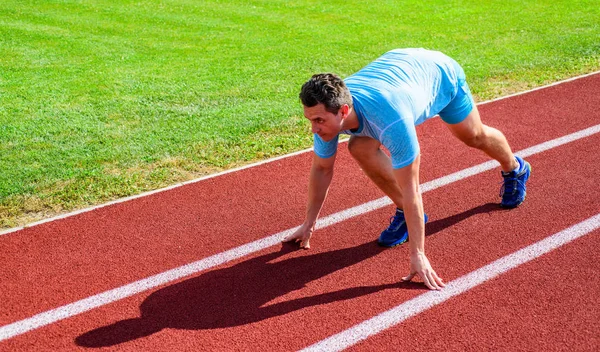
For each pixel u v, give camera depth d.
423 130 6.89
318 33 10.63
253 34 10.48
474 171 5.91
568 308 3.92
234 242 4.73
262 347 3.61
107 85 7.99
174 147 6.31
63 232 4.81
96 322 3.82
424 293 4.11
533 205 5.23
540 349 3.57
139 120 6.96
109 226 4.91
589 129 6.88
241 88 8.05
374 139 4.19
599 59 9.39
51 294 4.07
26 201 5.22
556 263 4.41
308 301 4.04
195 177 5.77
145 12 11.49
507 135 6.75
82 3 11.82
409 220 3.93
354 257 4.54
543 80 8.49
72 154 6.08
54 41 9.70
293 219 5.08
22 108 7.16
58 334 3.71
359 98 3.72
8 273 4.28
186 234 4.82
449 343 3.63
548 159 6.13
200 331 3.74
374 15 11.80
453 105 4.38
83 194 5.37
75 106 7.30
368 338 3.68
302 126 6.91
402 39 10.41
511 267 4.37
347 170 5.93
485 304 3.98
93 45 9.62
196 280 4.25
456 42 10.27
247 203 5.32
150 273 4.32
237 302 4.03
